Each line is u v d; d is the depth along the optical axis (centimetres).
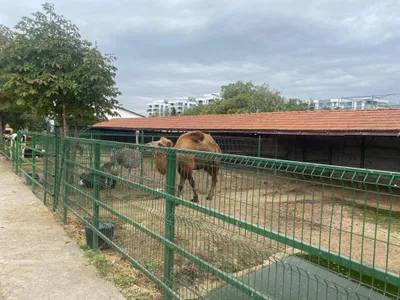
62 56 677
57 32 695
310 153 1377
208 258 249
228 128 1291
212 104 3241
